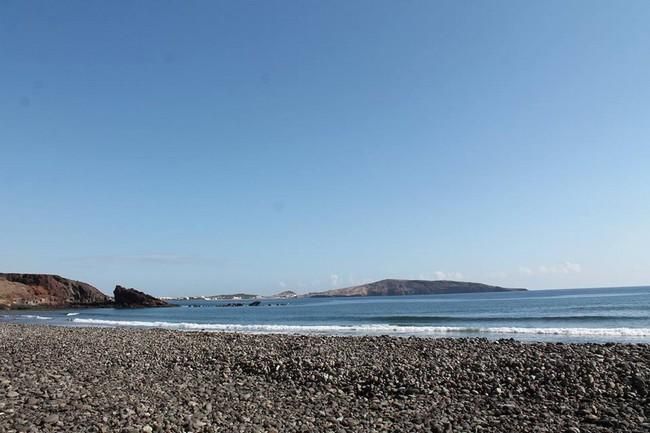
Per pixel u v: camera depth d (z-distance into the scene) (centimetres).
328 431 1014
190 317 7800
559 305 8294
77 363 1869
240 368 1727
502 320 4953
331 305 12731
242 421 1074
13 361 1920
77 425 989
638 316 5184
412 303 11850
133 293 13350
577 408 1177
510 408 1186
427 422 1080
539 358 1678
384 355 1892
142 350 2225
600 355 1714
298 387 1455
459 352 1919
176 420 1043
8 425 976
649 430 1005
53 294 12769
